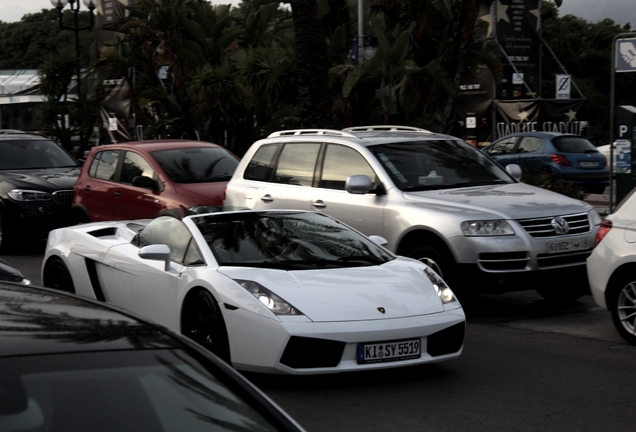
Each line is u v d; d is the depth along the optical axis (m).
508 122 27.19
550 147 22.19
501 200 8.84
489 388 6.18
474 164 9.94
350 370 5.88
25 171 16.08
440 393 6.05
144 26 22.03
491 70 17.00
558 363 6.92
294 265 6.56
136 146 13.52
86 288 8.05
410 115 16.59
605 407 5.70
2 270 7.38
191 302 6.64
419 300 6.28
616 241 7.54
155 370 2.27
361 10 25.61
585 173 22.05
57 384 2.11
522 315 9.11
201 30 21.28
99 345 2.29
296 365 5.86
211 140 21.92
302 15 15.62
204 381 2.32
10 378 2.07
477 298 10.22
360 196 9.37
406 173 9.40
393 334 5.96
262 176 10.72
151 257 6.78
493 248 8.28
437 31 16.23
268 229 7.06
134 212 12.90
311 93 15.71
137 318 2.57
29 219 15.11
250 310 6.01
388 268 6.68
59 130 29.80
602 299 7.67
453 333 6.30
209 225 7.07
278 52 18.58
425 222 8.59
